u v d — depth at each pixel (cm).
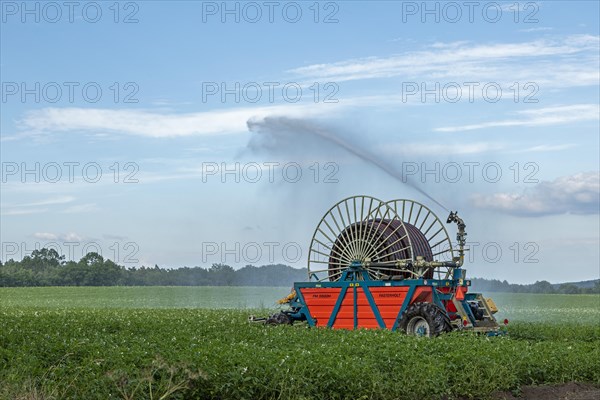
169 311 4150
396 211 2600
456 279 2445
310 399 1284
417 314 2317
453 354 1605
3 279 13512
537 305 7562
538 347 1855
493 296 10425
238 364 1362
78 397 1230
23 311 4078
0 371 1365
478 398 1484
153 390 1259
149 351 1538
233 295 9112
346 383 1355
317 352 1546
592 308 6719
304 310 2666
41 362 1473
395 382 1405
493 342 1923
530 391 1567
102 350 1541
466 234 2494
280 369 1338
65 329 2228
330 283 2600
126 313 3759
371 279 2533
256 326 2578
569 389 1594
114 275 14362
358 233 2577
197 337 2002
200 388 1277
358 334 2019
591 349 1952
